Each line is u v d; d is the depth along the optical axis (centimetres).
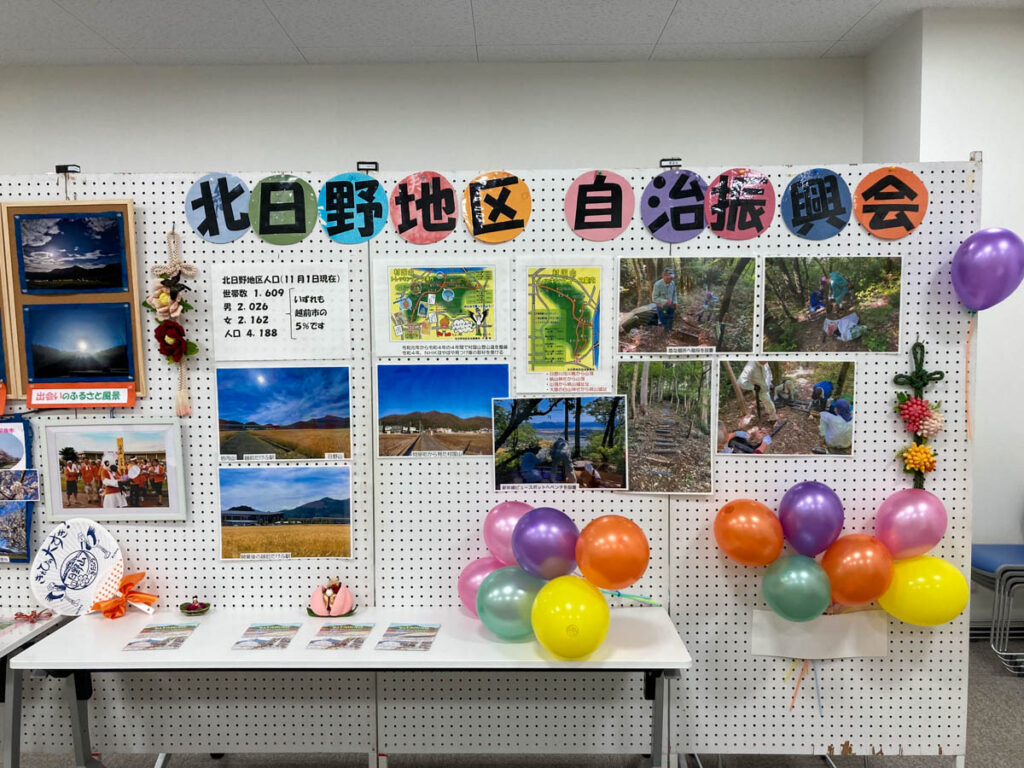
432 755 214
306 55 339
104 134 354
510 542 164
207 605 176
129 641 156
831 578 161
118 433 176
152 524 179
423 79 351
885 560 158
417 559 179
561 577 148
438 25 309
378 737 181
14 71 350
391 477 177
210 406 176
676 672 158
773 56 346
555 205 171
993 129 306
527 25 309
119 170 354
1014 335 315
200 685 180
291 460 177
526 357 174
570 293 172
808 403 173
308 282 173
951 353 171
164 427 175
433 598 180
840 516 161
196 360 175
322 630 164
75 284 172
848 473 174
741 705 179
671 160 170
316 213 172
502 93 351
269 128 354
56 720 184
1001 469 319
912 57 308
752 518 159
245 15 298
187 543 180
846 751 178
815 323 172
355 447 177
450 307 173
